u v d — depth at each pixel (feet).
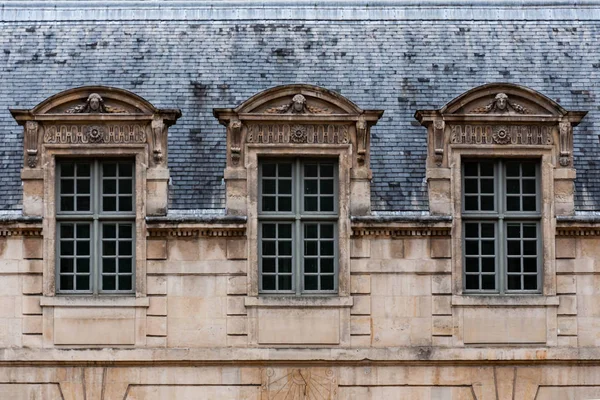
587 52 130.52
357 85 125.59
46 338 112.27
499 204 114.93
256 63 127.75
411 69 127.24
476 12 134.21
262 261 114.21
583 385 113.39
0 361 111.96
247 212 113.39
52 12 134.00
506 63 128.67
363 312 112.98
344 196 113.50
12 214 114.32
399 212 115.24
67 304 112.47
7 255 113.09
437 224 113.39
